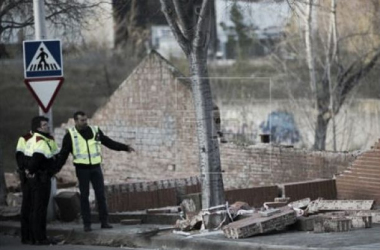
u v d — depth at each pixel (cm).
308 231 2898
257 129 7131
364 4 6581
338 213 3052
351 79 6650
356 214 3017
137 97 5088
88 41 9625
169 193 4000
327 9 6506
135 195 3891
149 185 4012
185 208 3534
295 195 3950
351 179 3928
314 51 6875
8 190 4791
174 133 4884
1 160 4322
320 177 4300
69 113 9525
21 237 3412
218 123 4847
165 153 4944
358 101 6988
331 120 7069
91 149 3344
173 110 4884
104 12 4691
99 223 3588
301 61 7350
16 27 4503
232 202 3831
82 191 3331
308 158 4362
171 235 3061
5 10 4416
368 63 6700
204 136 3203
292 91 7338
